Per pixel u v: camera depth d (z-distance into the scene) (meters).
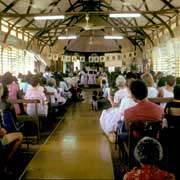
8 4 10.83
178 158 4.01
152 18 14.14
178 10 10.97
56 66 22.56
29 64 16.50
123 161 5.09
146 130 3.98
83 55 23.84
